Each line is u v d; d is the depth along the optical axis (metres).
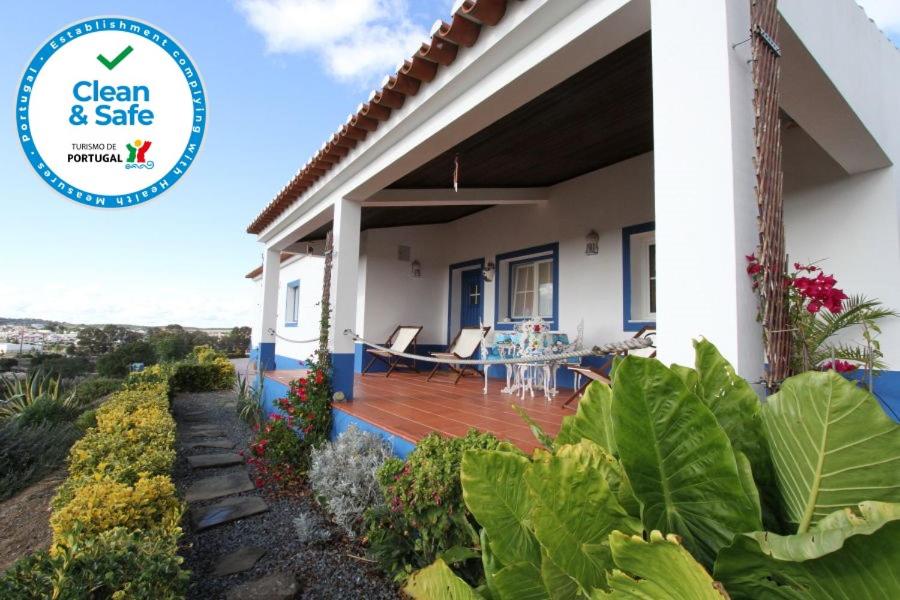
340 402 4.62
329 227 7.71
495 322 7.48
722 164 1.63
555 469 0.94
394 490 2.41
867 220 3.48
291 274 11.56
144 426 3.94
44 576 1.54
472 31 2.79
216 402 8.36
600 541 0.96
